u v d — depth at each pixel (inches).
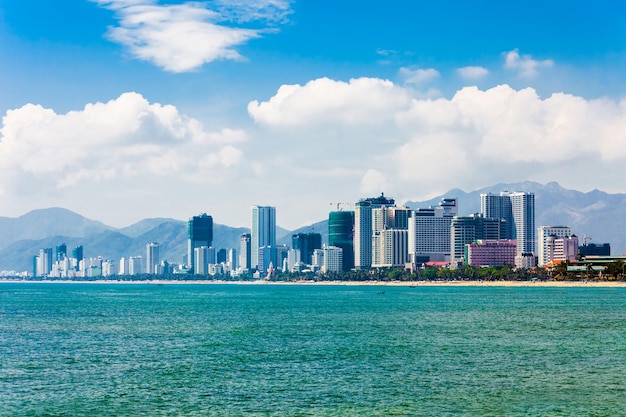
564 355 4923.7
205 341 5856.3
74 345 5595.5
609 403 3378.4
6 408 3319.4
